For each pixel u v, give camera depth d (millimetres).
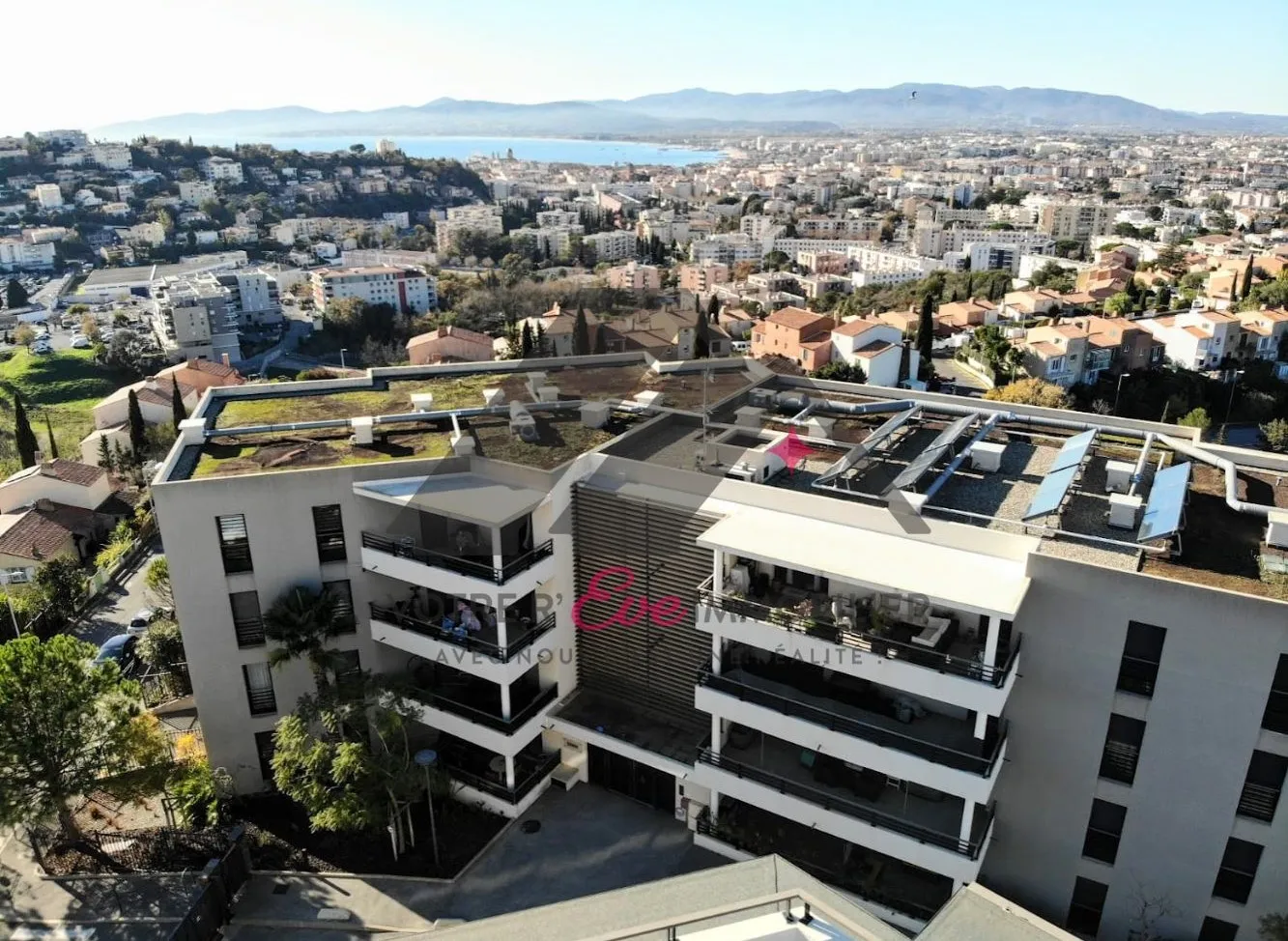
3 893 30094
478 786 33406
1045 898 27609
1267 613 22203
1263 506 27406
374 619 33438
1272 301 150000
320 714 31328
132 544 71062
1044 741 26078
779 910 18031
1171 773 24594
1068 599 24484
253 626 33094
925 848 25797
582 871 30766
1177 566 25266
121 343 165250
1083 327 131250
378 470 32250
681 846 31719
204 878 29344
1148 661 24062
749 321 158625
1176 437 34906
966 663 24328
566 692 34344
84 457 101562
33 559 70438
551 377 47531
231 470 33562
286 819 33625
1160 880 25656
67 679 30562
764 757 30047
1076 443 32625
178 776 32000
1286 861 23766
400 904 29656
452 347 129375
